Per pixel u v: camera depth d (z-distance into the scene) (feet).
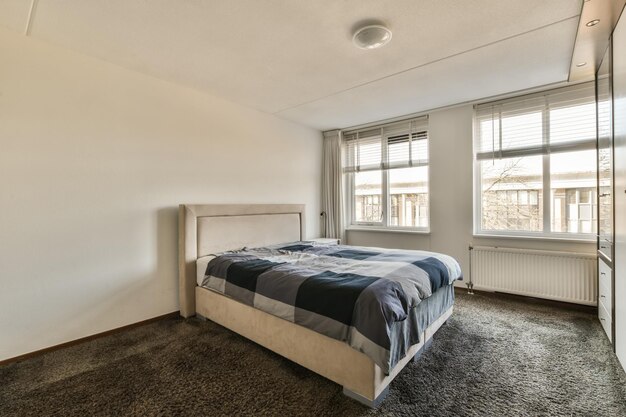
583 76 9.45
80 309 8.13
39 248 7.47
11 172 7.08
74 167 8.03
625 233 6.22
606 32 6.95
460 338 8.16
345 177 16.55
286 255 10.01
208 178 11.19
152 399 5.77
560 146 10.65
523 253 10.98
